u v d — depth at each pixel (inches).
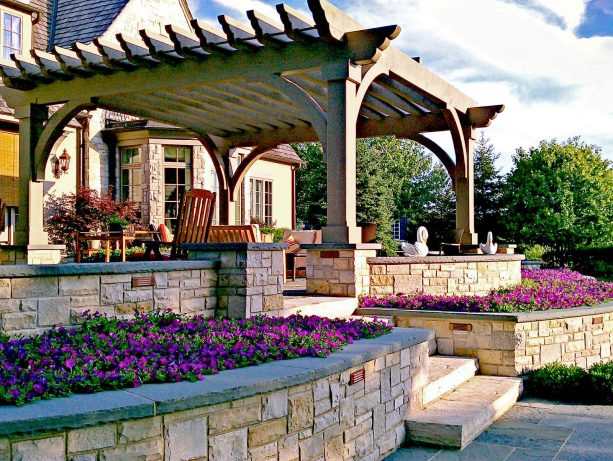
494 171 1184.8
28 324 168.2
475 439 211.2
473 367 286.8
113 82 359.9
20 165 396.5
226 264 225.8
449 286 360.8
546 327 298.7
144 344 161.2
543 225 1002.1
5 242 432.1
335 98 295.6
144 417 116.5
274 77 310.7
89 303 184.2
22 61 367.9
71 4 630.5
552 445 204.8
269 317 225.3
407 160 1594.5
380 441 189.2
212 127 484.1
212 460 128.3
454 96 411.5
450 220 1227.2
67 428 107.6
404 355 208.1
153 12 625.9
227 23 291.3
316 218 1198.9
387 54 323.6
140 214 586.6
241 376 141.4
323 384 158.4
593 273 901.2
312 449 154.3
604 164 1036.5
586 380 267.4
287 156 799.7
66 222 499.5
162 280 205.9
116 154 598.5
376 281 331.9
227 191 505.4
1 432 101.3
